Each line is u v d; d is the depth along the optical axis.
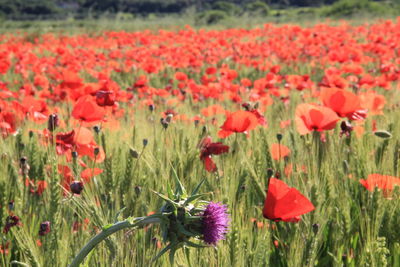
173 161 4.56
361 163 4.84
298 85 9.20
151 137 5.57
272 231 3.93
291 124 6.66
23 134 5.66
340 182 4.55
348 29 26.48
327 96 5.12
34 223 3.91
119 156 4.88
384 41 17.70
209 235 2.20
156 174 4.50
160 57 17.20
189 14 54.12
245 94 9.44
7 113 5.50
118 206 3.83
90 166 4.82
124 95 8.24
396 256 3.64
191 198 2.24
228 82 9.66
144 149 4.90
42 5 102.38
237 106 8.45
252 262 3.35
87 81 14.40
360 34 23.22
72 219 3.76
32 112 6.03
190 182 4.25
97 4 94.69
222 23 44.81
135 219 2.23
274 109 8.41
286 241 3.81
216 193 3.88
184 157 4.61
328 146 5.04
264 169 4.70
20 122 5.97
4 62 11.09
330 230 4.05
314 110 4.39
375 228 3.73
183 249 3.15
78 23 53.06
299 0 92.81
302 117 4.46
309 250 3.47
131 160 4.21
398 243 3.72
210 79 10.46
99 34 35.31
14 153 4.94
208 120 7.05
